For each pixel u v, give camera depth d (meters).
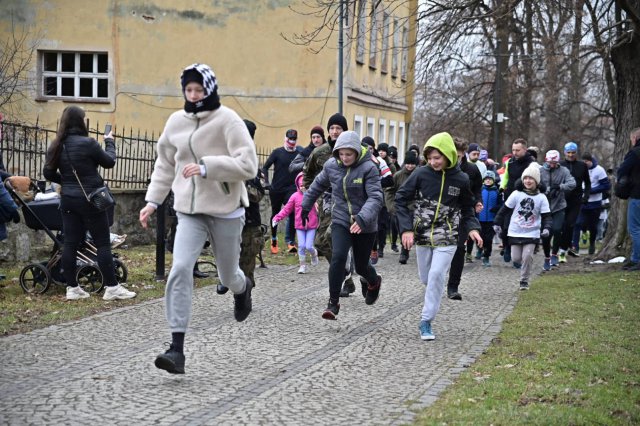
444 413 5.98
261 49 27.92
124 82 28.53
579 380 6.92
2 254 13.03
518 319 10.05
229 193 6.81
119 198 16.80
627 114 16.66
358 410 6.12
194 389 6.54
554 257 16.45
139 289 11.41
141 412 5.86
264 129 28.09
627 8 15.18
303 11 27.52
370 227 9.16
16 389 6.37
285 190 17.19
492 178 16.52
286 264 15.51
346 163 9.09
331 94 27.70
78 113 10.23
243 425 5.66
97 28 28.47
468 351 8.27
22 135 13.69
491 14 16.39
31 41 28.50
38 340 8.12
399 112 37.75
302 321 9.66
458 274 11.28
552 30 20.09
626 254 16.59
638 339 8.72
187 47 28.25
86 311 9.71
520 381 6.92
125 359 7.45
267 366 7.41
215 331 8.88
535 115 44.94
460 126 39.06
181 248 6.76
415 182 8.98
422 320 8.85
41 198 10.88
